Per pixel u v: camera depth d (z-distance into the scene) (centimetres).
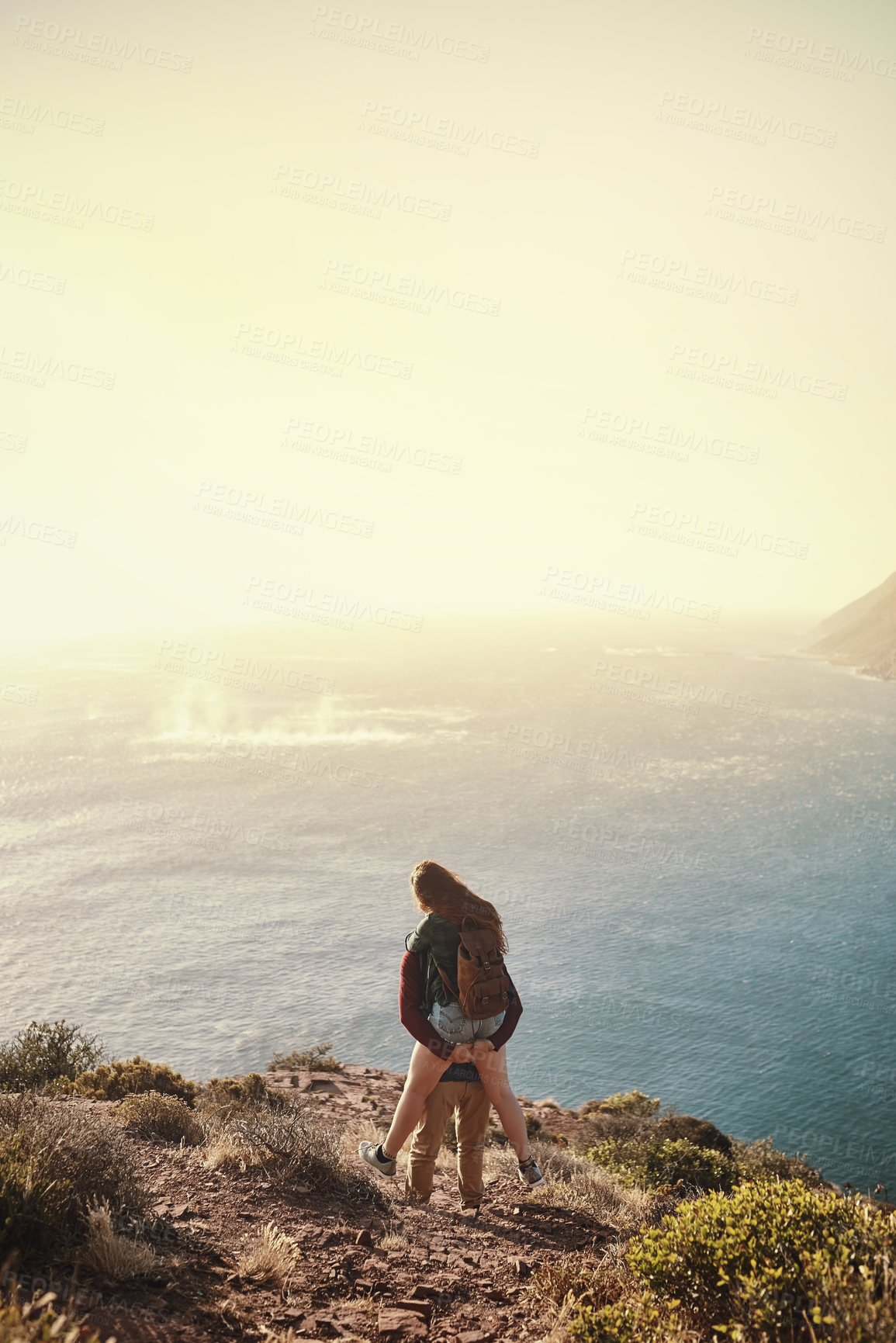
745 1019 8431
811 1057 7438
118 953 10631
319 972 9988
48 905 12694
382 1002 8994
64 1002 9000
